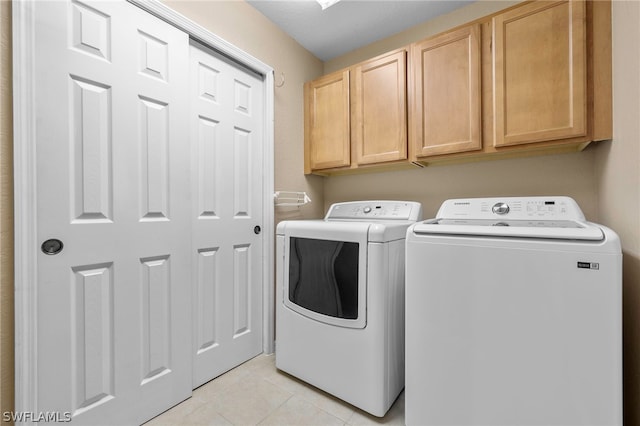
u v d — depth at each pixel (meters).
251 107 1.87
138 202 1.28
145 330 1.30
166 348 1.38
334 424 1.29
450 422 1.08
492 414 1.00
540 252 0.93
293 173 2.18
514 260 0.97
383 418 1.33
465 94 1.56
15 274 0.96
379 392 1.30
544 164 1.65
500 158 1.76
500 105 1.45
